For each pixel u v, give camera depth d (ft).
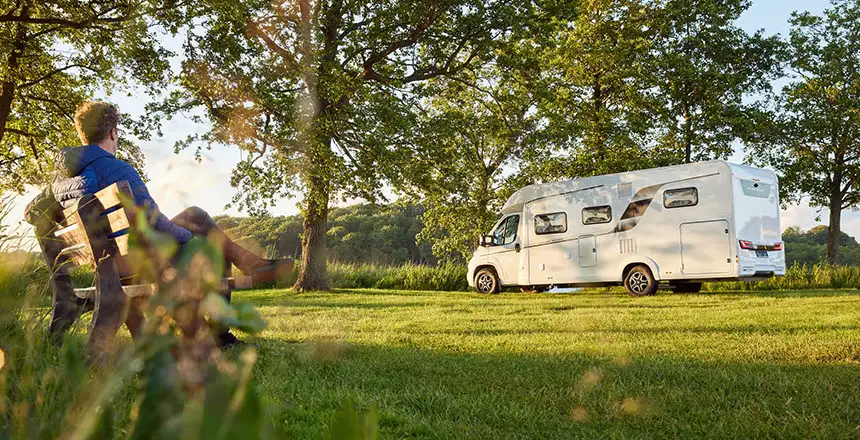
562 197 53.06
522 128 66.59
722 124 84.17
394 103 56.18
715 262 44.80
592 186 51.34
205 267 1.02
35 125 70.28
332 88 53.21
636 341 18.70
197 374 0.99
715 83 81.46
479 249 57.88
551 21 60.49
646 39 82.07
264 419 0.78
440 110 77.20
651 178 48.21
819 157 97.71
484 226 80.48
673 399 11.28
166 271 1.04
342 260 79.25
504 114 67.36
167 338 1.02
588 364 14.65
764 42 86.79
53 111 69.00
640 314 27.91
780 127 95.20
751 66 88.33
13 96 62.64
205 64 52.24
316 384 11.30
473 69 63.72
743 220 44.70
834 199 98.27
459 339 19.43
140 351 1.04
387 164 55.01
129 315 9.75
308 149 54.08
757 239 45.32
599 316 26.84
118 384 1.14
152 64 51.34
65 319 9.30
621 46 78.59
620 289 59.41
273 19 54.44
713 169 45.24
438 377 13.46
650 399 11.10
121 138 53.57
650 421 10.04
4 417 1.79
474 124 64.03
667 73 81.61
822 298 36.91
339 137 56.90
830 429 9.52
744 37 87.40
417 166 58.18
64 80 66.80
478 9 58.03
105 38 54.60
